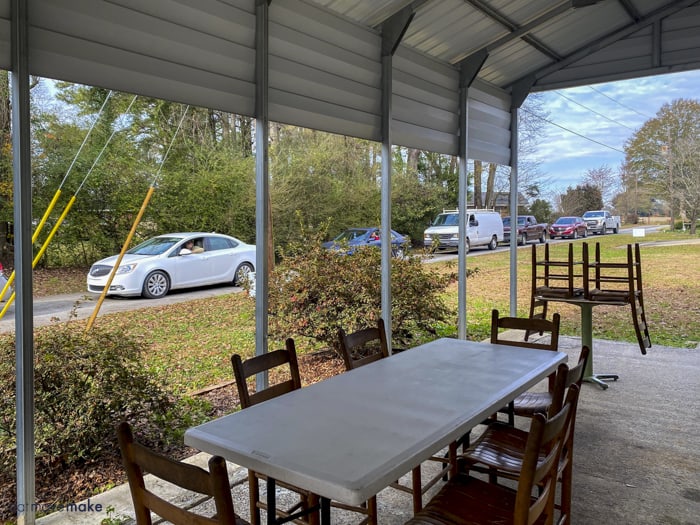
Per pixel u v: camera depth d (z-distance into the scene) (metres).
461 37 4.63
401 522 2.38
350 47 3.82
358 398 1.96
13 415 2.82
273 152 11.73
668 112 9.80
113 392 2.92
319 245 5.09
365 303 4.76
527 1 4.28
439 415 1.76
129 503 2.49
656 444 3.24
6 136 8.42
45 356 2.78
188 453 3.15
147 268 7.65
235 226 10.88
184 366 5.02
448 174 15.17
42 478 2.82
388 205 4.19
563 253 11.92
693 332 6.53
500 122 6.04
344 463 1.39
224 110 2.96
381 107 4.14
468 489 1.89
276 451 1.47
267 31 3.11
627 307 8.16
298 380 2.31
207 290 8.54
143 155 10.02
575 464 2.96
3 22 2.10
